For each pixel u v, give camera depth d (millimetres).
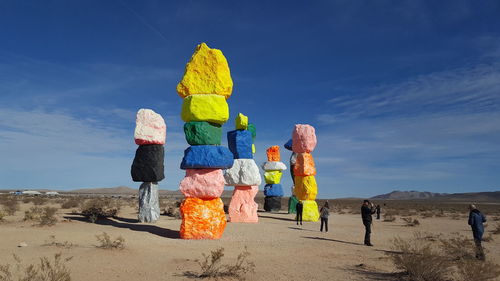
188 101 15242
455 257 10328
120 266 8719
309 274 8367
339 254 11344
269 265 9367
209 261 9547
